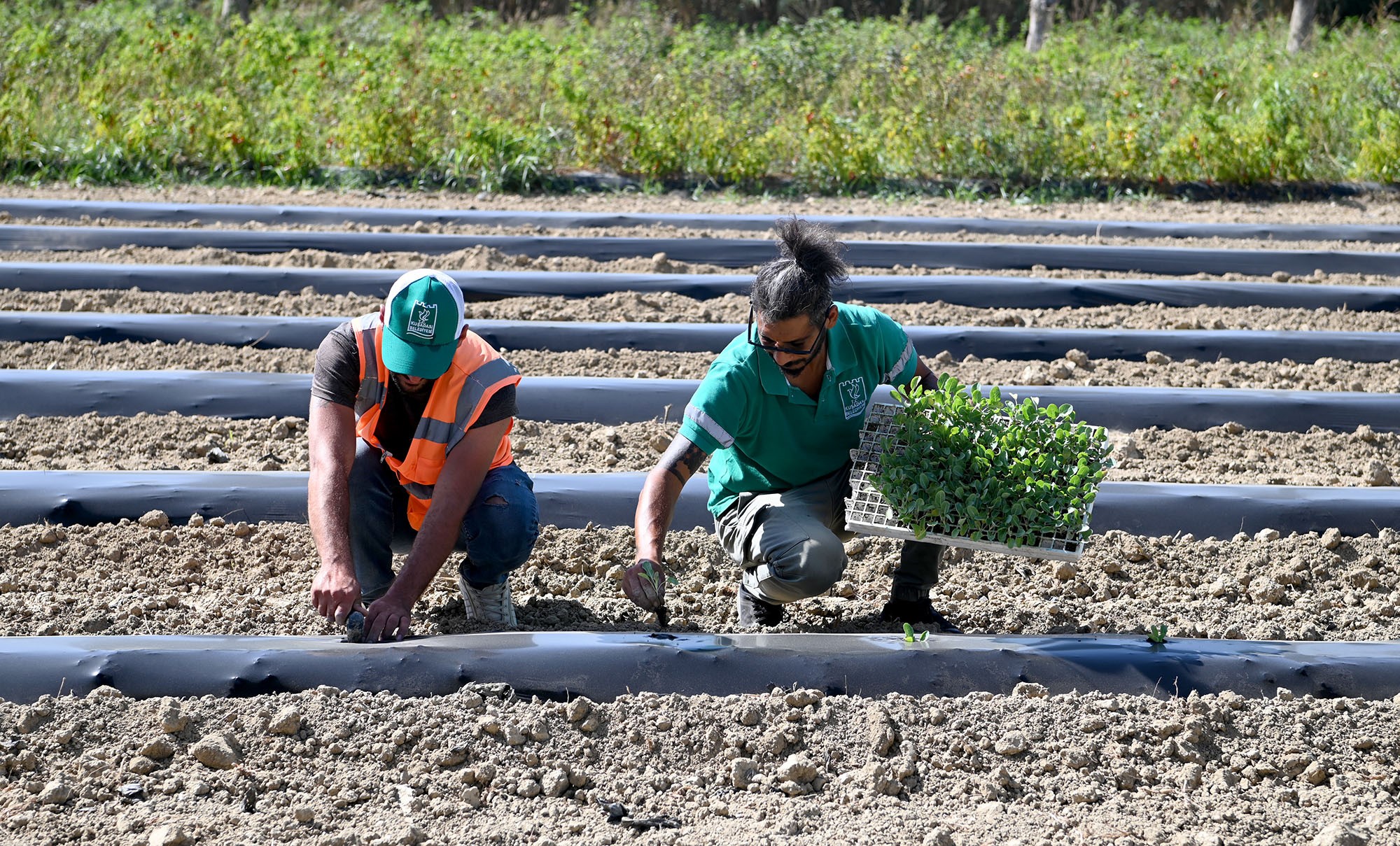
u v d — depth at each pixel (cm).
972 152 2147
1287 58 2873
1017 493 662
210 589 790
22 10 2712
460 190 1995
